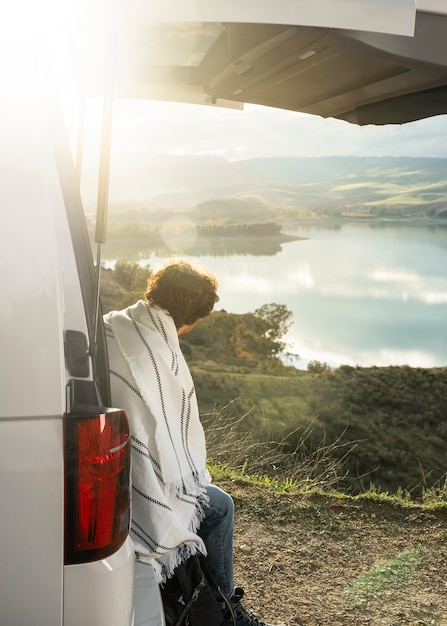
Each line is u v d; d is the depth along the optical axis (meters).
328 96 2.19
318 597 3.20
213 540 2.43
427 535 3.91
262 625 2.52
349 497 4.35
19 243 1.29
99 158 1.47
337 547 3.71
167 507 2.05
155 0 1.33
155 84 2.54
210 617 2.16
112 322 2.16
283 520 3.98
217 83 2.31
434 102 2.05
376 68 1.80
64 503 1.31
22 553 1.30
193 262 2.34
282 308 63.47
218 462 5.16
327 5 1.39
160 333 2.17
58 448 1.29
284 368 57.12
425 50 1.66
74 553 1.33
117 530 1.38
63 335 1.31
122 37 1.85
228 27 1.67
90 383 1.36
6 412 1.27
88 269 1.43
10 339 1.27
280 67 1.90
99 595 1.35
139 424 2.05
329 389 43.59
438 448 37.38
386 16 1.42
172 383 2.13
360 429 38.66
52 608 1.32
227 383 38.47
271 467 5.03
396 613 3.08
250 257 157.38
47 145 1.31
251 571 3.39
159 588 2.07
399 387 47.19
